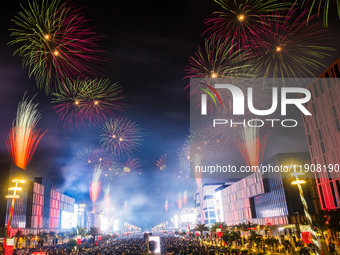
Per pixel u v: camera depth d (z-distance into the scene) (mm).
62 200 156000
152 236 53469
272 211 94938
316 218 52625
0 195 93938
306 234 50125
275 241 53688
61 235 130625
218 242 82125
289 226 76562
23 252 62344
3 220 91312
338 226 49031
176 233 176500
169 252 60375
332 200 65062
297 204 82562
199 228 108375
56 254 64500
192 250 60688
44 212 125500
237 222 131875
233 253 49750
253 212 113875
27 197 111125
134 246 83188
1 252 65750
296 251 47594
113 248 78438
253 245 65750
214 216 176625
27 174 111875
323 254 43719
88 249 83812
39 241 97062
